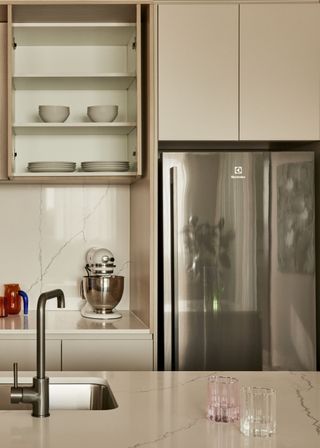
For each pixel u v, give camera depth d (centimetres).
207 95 326
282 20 328
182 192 317
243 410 147
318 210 332
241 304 318
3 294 375
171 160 317
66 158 374
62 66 377
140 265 346
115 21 348
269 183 320
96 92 377
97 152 375
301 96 329
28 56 376
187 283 317
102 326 324
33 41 367
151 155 322
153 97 325
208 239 317
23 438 142
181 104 325
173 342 317
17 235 377
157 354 319
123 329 316
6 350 313
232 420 156
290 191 321
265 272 319
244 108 327
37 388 160
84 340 315
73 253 380
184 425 152
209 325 317
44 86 363
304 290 321
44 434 145
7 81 337
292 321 320
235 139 327
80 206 381
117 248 382
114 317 346
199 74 326
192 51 326
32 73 376
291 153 321
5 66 345
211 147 361
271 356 319
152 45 325
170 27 325
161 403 172
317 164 333
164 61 325
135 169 337
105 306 346
